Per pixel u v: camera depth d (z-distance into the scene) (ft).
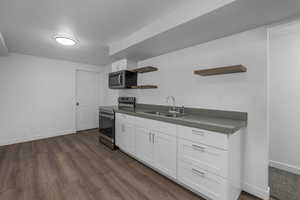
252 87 5.60
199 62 7.38
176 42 7.20
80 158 8.48
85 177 6.50
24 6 5.28
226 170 4.42
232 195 4.80
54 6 5.31
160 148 6.58
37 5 5.23
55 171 6.98
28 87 11.59
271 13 4.58
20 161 8.00
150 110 9.43
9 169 7.12
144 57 10.22
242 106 5.83
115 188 5.75
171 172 6.09
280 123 7.29
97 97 16.07
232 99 6.12
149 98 10.28
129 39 7.95
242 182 5.76
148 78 10.41
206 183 4.91
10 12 5.65
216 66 6.69
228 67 5.32
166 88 9.10
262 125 5.36
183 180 5.64
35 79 11.91
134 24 6.70
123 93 12.38
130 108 10.72
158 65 9.68
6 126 10.74
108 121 10.32
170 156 6.14
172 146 6.05
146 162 7.34
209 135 4.81
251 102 5.61
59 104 13.20
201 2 4.79
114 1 5.06
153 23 6.51
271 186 5.89
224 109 6.37
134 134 8.13
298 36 6.81
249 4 4.14
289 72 7.06
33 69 11.79
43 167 7.36
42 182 6.09
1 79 10.52
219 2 4.33
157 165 6.72
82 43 9.02
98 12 5.72
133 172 6.97
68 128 13.78
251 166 5.57
